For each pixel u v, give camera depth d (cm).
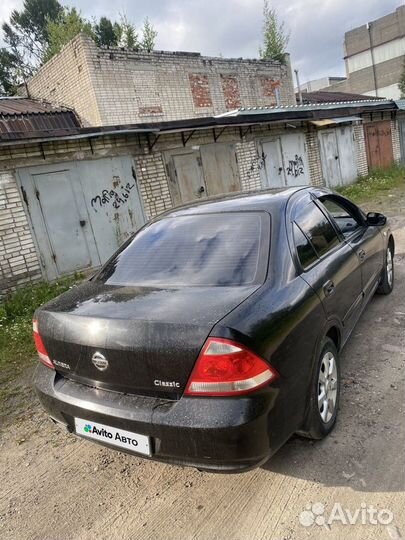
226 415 175
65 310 225
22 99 1541
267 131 1186
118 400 202
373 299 448
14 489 243
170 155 950
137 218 889
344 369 319
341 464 225
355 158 1534
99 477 244
